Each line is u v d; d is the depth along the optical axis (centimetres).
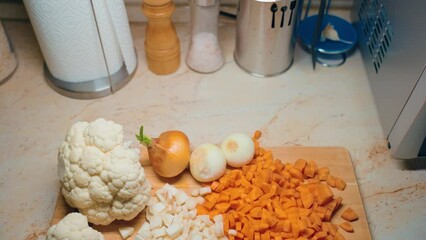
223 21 92
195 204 66
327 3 88
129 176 58
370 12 78
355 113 78
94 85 78
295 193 67
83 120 77
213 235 63
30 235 65
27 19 91
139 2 88
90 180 59
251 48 79
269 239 63
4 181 70
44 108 79
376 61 75
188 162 68
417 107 59
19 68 84
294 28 78
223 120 77
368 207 68
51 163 72
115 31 73
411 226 66
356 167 72
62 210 65
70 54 72
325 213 64
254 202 65
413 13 60
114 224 65
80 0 65
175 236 63
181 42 89
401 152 67
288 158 71
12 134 76
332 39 84
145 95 81
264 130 76
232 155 68
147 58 83
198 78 83
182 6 90
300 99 80
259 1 70
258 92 81
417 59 58
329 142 75
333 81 83
